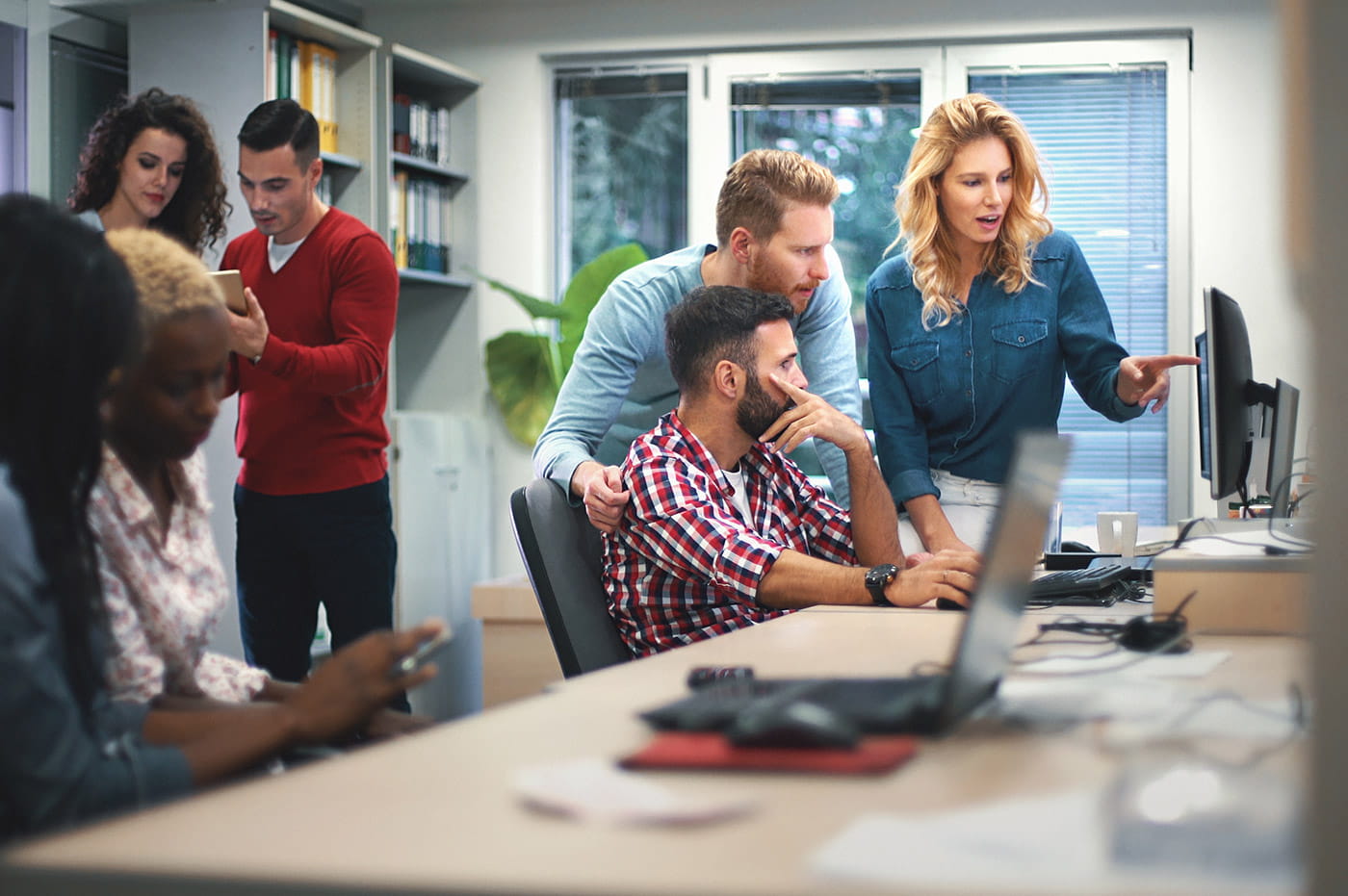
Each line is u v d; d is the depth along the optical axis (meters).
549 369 5.04
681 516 1.74
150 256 1.16
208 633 1.32
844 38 4.96
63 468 0.94
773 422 1.88
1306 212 0.48
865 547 1.97
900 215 2.63
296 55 4.23
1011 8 4.85
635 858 0.52
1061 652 1.18
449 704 4.80
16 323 0.92
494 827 0.57
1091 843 0.53
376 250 2.98
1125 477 4.83
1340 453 0.45
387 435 3.13
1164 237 4.81
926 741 0.76
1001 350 2.60
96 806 0.85
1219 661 1.10
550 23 5.20
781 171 2.29
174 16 4.00
